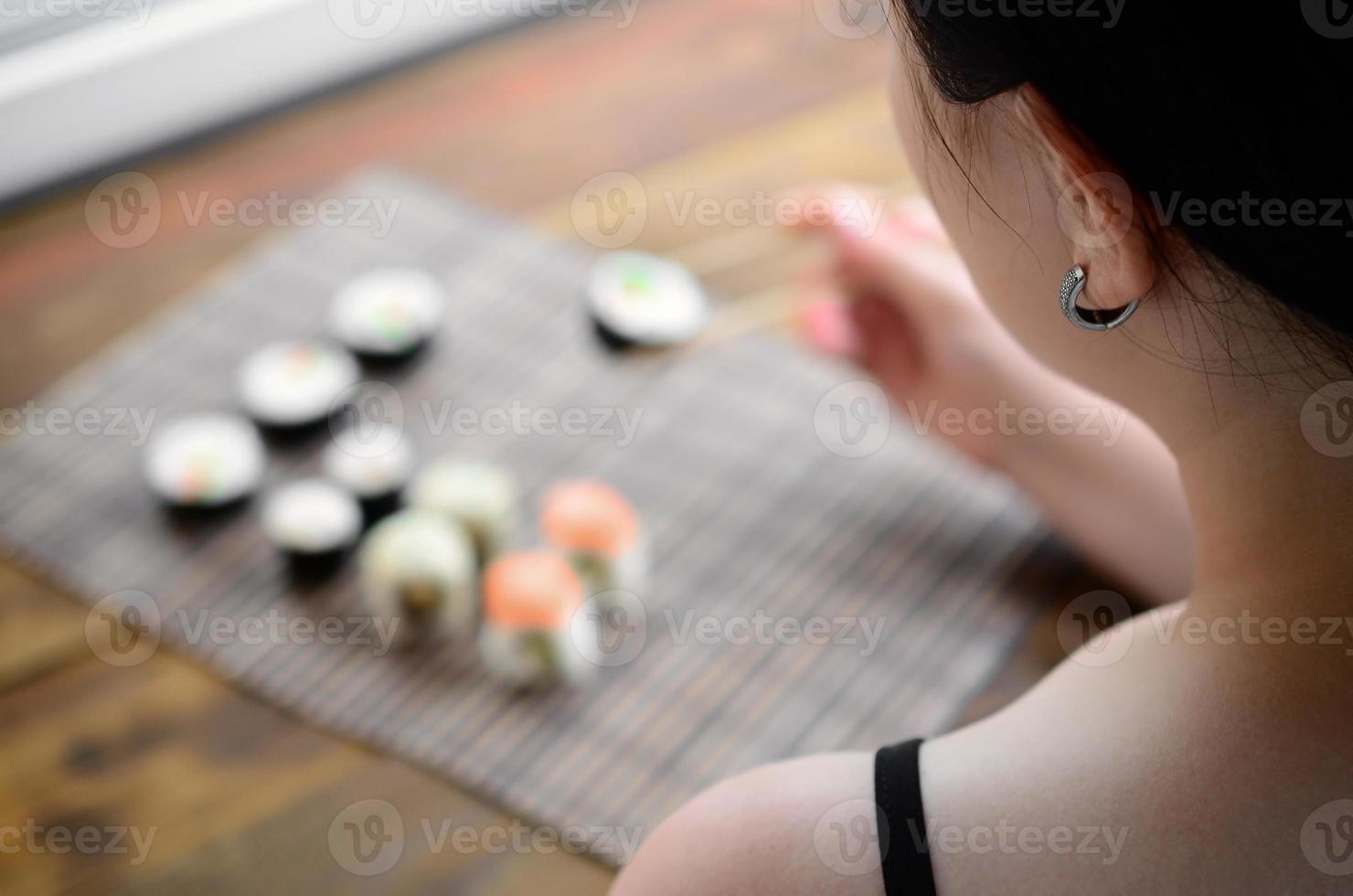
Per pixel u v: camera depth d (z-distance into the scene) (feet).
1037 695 3.69
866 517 4.65
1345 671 3.16
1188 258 3.06
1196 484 3.54
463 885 4.34
